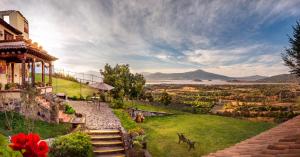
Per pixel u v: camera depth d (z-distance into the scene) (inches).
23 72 809.5
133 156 605.9
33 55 920.9
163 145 763.4
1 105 705.0
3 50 804.6
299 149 125.3
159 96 1836.9
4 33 973.2
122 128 785.6
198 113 1422.2
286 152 127.5
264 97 2026.3
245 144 195.3
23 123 645.3
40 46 1037.2
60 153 512.7
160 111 1403.8
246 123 1110.4
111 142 661.9
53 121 724.7
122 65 1448.1
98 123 823.1
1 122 623.5
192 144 729.0
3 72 938.1
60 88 1684.3
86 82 1898.4
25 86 744.3
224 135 889.5
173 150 721.6
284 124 252.2
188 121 1115.3
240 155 158.9
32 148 83.4
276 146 140.1
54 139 565.0
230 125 1047.6
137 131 732.0
